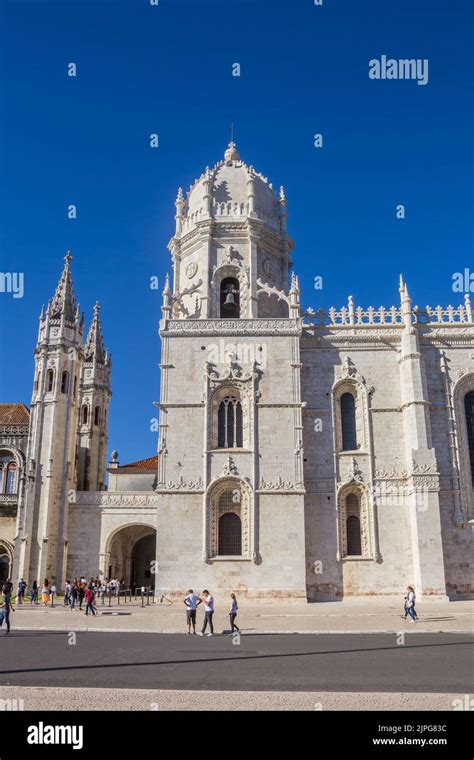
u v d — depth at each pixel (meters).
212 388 51.28
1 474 72.81
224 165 60.66
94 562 58.56
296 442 50.00
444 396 52.12
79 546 58.94
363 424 51.94
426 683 18.55
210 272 56.22
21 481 66.00
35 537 59.34
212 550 48.06
